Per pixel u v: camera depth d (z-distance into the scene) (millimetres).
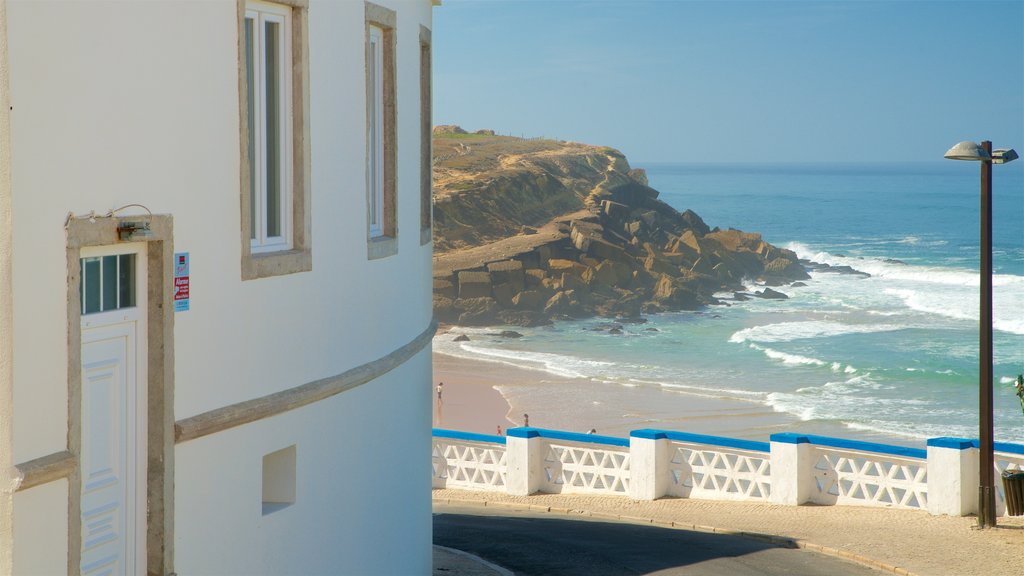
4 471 5496
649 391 45188
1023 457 12656
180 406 6859
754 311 70625
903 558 11047
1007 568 10531
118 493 6508
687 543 12367
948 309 68438
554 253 78125
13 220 5516
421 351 10953
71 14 5895
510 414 41500
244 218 7445
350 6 8812
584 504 15219
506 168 104250
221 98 7180
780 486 14328
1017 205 159250
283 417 7969
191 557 6992
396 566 10055
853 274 91375
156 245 6645
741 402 42469
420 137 10797
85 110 6008
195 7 6906
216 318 7195
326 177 8523
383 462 9727
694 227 104062
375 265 9477
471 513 15000
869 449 13711
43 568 5711
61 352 5828
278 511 7941
